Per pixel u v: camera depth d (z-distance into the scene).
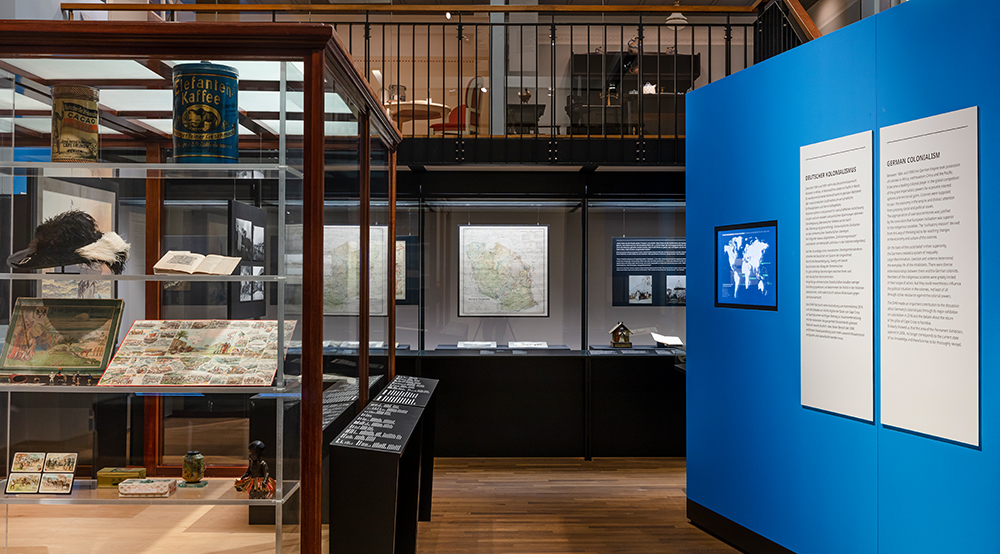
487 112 8.52
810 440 3.18
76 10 4.81
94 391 2.00
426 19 8.82
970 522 2.45
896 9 2.72
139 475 2.17
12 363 2.07
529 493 4.75
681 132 7.71
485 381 5.80
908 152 2.68
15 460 2.14
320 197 1.98
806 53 3.21
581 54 8.28
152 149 2.28
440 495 4.70
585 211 6.04
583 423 5.80
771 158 3.43
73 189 2.30
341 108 2.36
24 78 2.06
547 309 6.11
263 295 2.00
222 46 1.92
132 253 2.48
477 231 6.09
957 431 2.49
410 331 6.03
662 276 6.14
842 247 3.00
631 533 3.93
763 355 3.49
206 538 2.62
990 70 2.37
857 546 2.93
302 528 2.02
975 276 2.42
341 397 2.57
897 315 2.73
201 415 2.21
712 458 3.89
